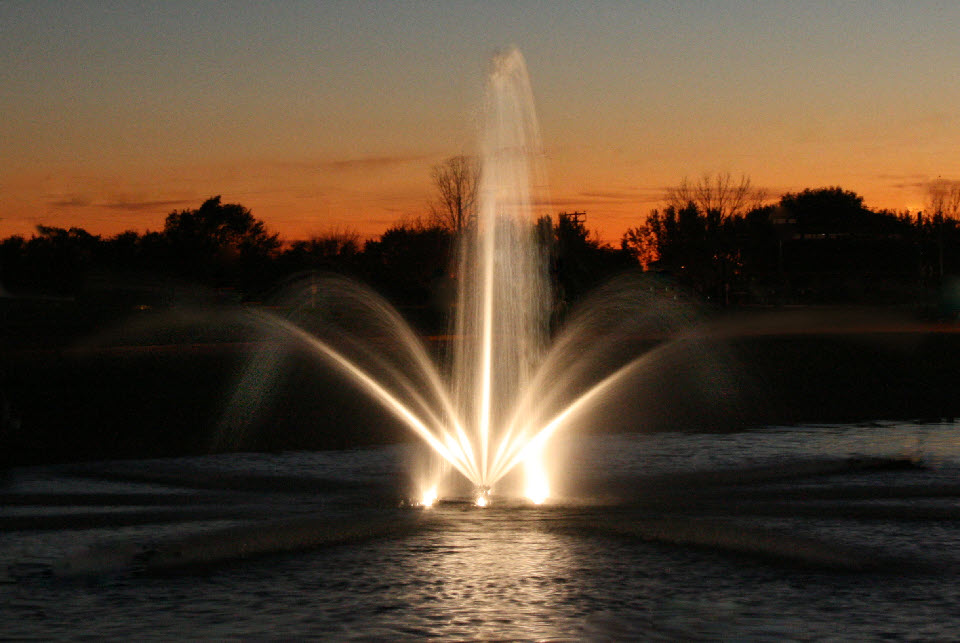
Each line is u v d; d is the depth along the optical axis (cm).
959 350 4516
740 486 1523
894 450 1919
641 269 10569
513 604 903
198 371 3619
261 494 1467
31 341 5284
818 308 9188
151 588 962
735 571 1015
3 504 1388
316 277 8412
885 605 893
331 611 884
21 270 8550
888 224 11338
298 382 3347
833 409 2694
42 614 876
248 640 804
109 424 2309
